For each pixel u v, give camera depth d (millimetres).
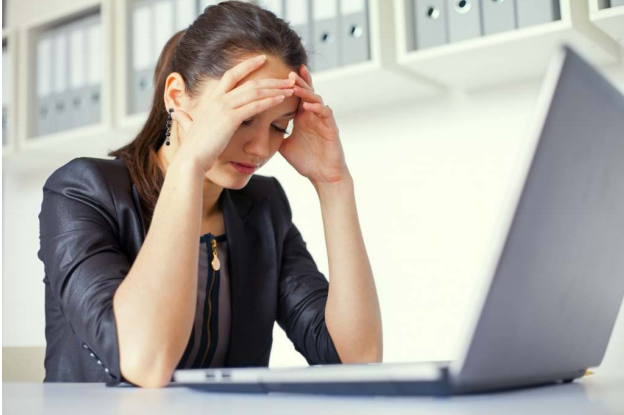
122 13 2379
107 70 2389
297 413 521
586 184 553
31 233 2918
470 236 2068
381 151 2246
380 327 1232
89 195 1148
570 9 1665
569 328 628
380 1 1910
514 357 565
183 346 925
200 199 998
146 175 1229
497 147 2047
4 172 2988
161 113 1294
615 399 568
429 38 1896
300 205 2400
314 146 1269
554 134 492
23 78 2648
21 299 2920
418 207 2166
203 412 541
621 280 701
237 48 1180
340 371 608
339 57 1986
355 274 1226
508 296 518
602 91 534
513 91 2035
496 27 1794
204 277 1259
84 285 999
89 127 2410
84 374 1144
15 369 2383
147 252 953
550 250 538
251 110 1033
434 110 2160
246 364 1314
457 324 2070
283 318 1396
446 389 559
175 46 1322
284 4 2082
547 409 504
